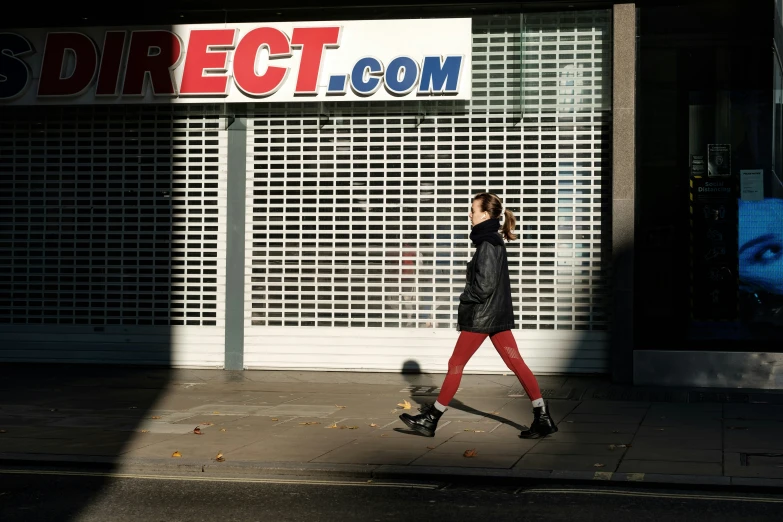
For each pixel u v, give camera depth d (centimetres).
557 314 1227
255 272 1287
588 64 1222
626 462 729
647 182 1179
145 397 1083
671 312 1174
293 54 1256
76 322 1314
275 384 1188
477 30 1245
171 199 1298
